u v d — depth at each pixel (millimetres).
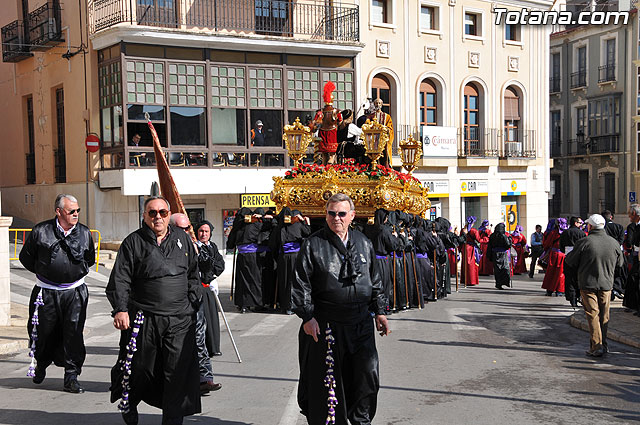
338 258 5547
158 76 22047
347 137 16172
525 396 7375
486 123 30828
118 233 22703
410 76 28141
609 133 39812
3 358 9500
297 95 24594
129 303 6039
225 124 23266
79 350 7637
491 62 30969
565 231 16203
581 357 9430
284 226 13477
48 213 26344
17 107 28688
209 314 8508
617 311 13375
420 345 10312
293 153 15664
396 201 15195
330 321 5492
